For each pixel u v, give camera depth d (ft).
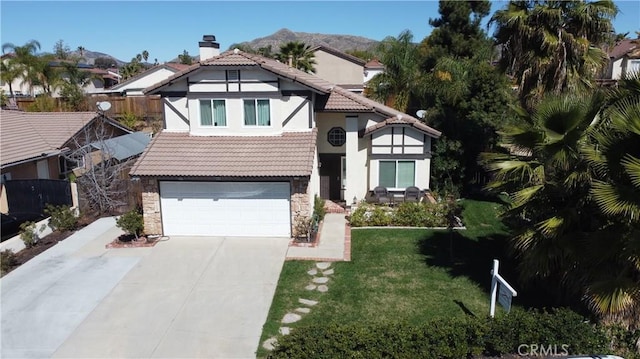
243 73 64.28
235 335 38.81
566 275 36.78
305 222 60.80
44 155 75.25
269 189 60.90
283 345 30.48
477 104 81.25
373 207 67.62
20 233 59.98
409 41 112.16
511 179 40.24
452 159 79.87
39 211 69.87
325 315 41.70
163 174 59.31
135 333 39.27
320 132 74.84
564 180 35.68
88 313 42.57
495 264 36.91
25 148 75.00
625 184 32.07
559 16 52.29
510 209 39.81
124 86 173.47
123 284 48.34
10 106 121.80
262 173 59.00
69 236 62.75
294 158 61.21
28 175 75.56
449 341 30.91
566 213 35.55
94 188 72.54
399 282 48.08
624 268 32.83
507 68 60.70
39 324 40.70
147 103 126.31
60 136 83.10
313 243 59.00
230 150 63.31
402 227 65.62
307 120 65.92
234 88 64.80
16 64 159.12
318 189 74.74
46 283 48.60
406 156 72.84
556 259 36.70
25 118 89.25
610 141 32.09
